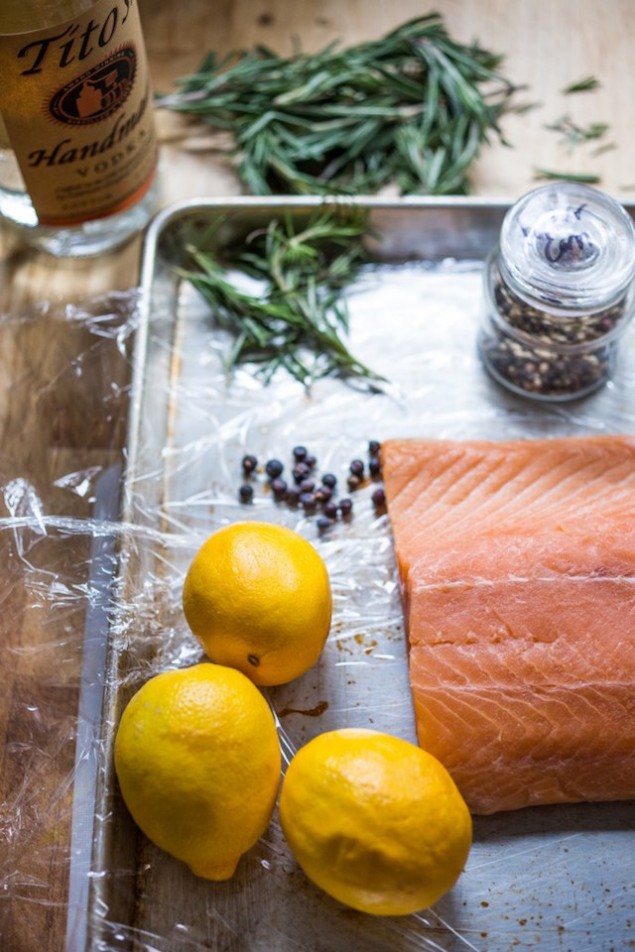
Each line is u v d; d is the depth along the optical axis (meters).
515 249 0.61
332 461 0.66
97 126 0.62
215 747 0.52
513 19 0.76
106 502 0.65
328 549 0.63
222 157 0.73
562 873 0.56
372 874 0.51
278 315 0.67
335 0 0.77
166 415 0.66
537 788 0.56
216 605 0.56
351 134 0.71
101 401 0.67
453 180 0.69
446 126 0.71
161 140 0.74
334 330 0.66
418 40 0.72
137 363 0.64
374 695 0.60
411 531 0.60
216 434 0.66
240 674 0.55
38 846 0.58
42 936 0.57
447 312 0.69
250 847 0.56
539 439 0.64
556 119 0.74
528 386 0.66
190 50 0.76
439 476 0.62
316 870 0.52
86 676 0.60
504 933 0.56
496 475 0.62
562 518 0.60
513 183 0.72
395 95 0.72
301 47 0.76
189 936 0.56
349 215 0.68
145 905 0.56
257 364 0.68
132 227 0.71
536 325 0.63
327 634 0.58
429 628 0.57
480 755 0.56
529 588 0.58
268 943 0.56
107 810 0.55
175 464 0.65
